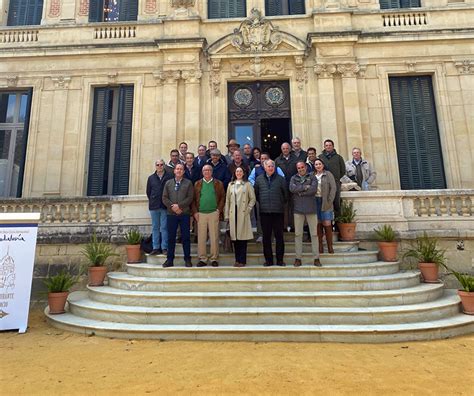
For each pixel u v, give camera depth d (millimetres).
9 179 13211
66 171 12828
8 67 13477
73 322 6227
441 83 12688
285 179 7883
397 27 12969
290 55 12953
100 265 7797
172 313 5957
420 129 12828
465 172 12078
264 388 3840
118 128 13297
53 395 3723
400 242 8320
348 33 12641
